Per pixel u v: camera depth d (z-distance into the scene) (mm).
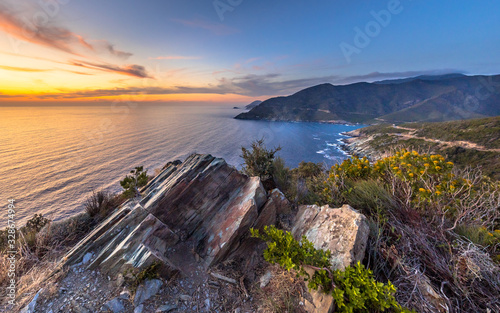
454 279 2148
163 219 3746
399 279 2344
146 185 6062
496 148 52844
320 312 2186
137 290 2654
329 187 4484
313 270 2492
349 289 1994
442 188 3285
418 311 2066
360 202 3713
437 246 2611
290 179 5875
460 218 2885
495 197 2957
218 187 4215
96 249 3381
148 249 3068
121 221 3676
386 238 2908
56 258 3609
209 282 2957
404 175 3781
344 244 2717
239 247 3426
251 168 5645
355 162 4930
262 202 3959
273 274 2900
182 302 2652
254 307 2631
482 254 2158
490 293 2023
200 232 3703
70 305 2492
